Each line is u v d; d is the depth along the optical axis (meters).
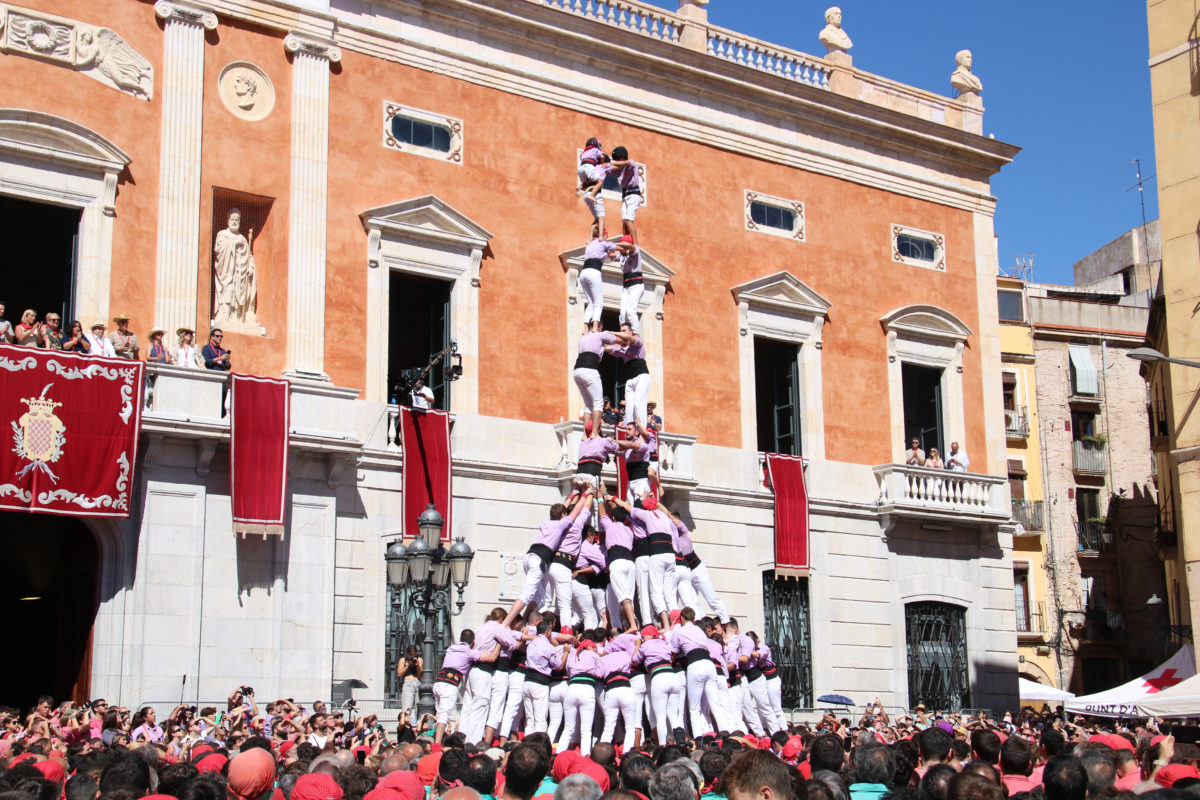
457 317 30.73
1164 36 35.84
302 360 28.23
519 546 30.48
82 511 24.14
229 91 28.44
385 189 30.17
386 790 9.24
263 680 26.12
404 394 29.77
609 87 34.44
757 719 20.08
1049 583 51.06
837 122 38.47
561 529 18.19
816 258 37.41
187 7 27.92
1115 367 55.19
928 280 39.78
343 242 29.41
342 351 29.02
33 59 26.05
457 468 29.84
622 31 34.06
